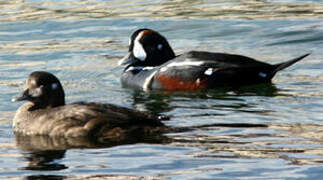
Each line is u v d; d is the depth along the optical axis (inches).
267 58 852.6
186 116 623.8
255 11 1042.1
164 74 749.9
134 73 782.5
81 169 494.6
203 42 922.7
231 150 523.2
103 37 951.6
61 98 619.2
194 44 916.0
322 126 580.1
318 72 783.7
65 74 811.4
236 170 485.1
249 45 906.1
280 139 546.9
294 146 530.3
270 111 631.8
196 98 698.8
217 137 553.0
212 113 631.2
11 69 824.9
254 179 469.7
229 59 740.0
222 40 929.5
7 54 887.1
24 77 791.7
